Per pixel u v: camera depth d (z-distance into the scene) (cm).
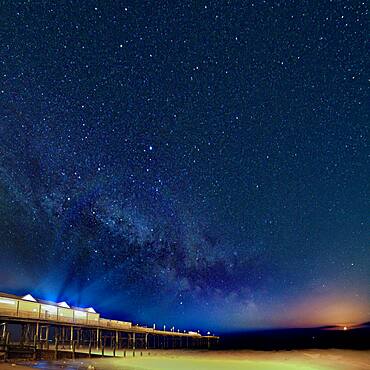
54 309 4606
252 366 4641
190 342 10044
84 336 6234
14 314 3912
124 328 6006
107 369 3678
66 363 3897
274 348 8494
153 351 7019
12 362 3566
